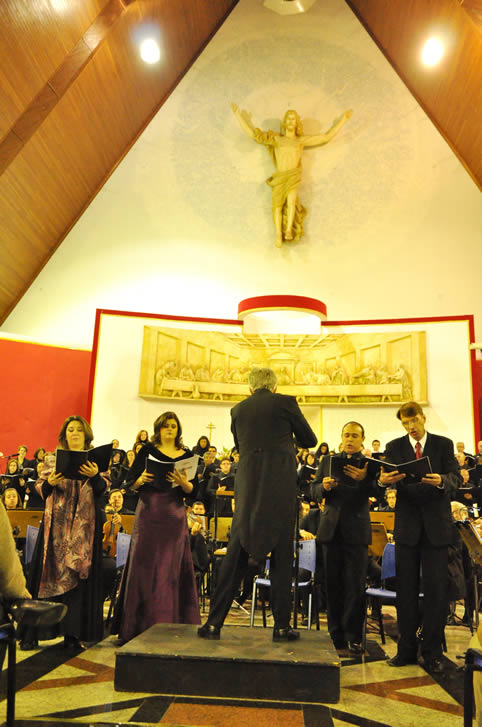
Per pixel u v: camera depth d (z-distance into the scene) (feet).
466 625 20.38
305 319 45.03
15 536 21.68
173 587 15.51
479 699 8.02
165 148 53.93
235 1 55.77
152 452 16.43
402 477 14.32
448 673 13.56
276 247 52.54
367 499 16.53
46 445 44.78
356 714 10.31
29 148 40.22
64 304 50.16
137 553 15.60
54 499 15.53
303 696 10.85
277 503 12.12
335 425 43.88
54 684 11.78
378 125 53.47
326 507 16.57
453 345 42.29
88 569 15.08
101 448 15.07
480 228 50.19
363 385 43.24
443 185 51.49
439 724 10.00
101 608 15.49
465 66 42.91
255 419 12.77
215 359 44.68
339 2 55.31
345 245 52.21
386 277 50.70
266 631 13.14
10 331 49.06
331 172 53.57
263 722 9.68
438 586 14.10
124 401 43.14
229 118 54.80
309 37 55.11
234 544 12.39
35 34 34.83
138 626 15.23
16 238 45.52
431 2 42.57
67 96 40.42
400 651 14.35
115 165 52.80
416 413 15.53
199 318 44.86
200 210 53.26
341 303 50.67
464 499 27.43
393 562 18.16
